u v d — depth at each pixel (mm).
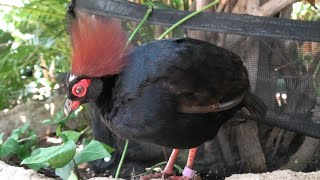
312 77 934
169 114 844
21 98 1271
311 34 893
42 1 1188
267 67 940
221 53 881
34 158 876
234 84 875
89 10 961
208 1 977
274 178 923
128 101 847
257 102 915
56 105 1164
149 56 853
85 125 1118
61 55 1270
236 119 973
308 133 950
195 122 860
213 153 996
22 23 1244
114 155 1015
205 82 855
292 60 932
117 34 864
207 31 927
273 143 986
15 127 1142
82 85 857
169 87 840
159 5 1002
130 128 859
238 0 980
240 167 994
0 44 1210
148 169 1002
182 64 850
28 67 1302
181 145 878
